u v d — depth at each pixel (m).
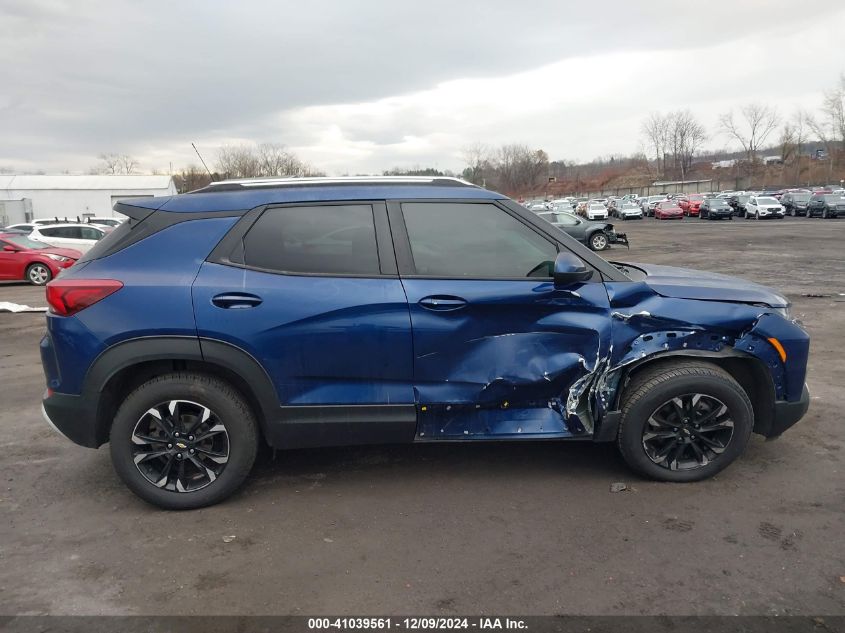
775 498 3.54
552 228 3.63
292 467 4.07
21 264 16.27
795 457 4.09
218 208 3.52
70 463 4.25
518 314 3.49
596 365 3.56
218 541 3.19
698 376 3.56
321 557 3.03
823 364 6.45
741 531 3.20
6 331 9.49
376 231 3.53
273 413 3.45
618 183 124.00
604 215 49.47
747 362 3.84
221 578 2.87
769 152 124.88
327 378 3.44
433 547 3.10
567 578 2.83
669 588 2.74
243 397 3.54
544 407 3.64
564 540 3.14
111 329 3.30
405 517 3.40
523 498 3.60
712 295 3.65
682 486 3.70
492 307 3.45
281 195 3.55
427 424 3.58
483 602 2.67
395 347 3.43
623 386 3.68
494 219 3.61
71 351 3.33
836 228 31.58
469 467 4.03
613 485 3.71
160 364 3.49
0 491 3.82
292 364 3.40
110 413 3.54
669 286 3.67
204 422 3.46
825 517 3.33
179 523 3.39
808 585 2.75
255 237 3.48
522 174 127.00
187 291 3.34
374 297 3.40
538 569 2.90
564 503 3.53
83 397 3.36
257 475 3.96
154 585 2.83
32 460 4.31
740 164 107.19
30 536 3.28
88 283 3.36
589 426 3.71
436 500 3.59
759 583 2.77
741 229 33.72
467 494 3.66
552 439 3.62
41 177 56.03
